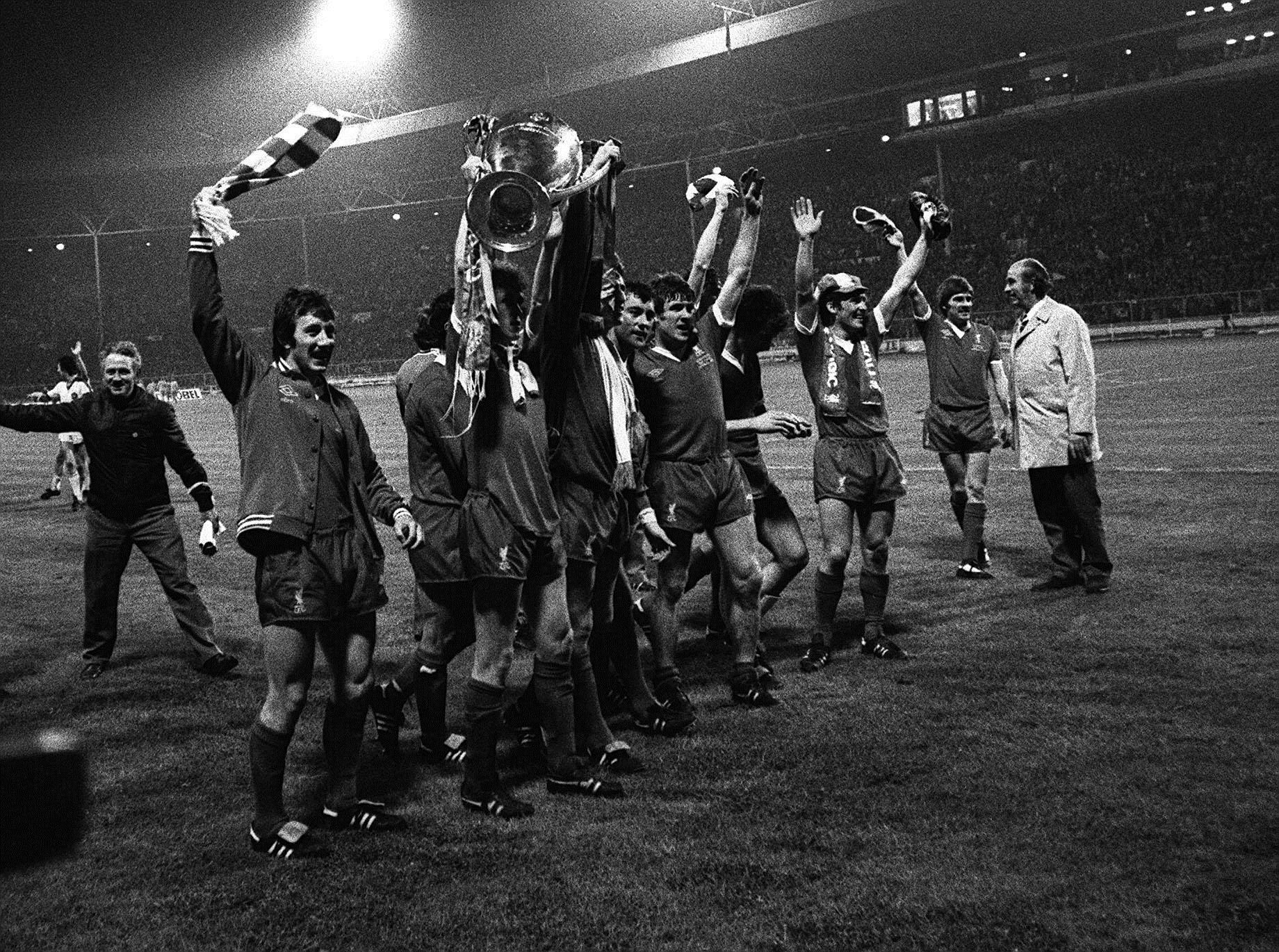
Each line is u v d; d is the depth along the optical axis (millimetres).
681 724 5027
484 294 3980
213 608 8344
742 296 6113
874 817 3936
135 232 57250
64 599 8859
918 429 17859
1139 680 5391
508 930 3230
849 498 6070
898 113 49594
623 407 4688
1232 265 39000
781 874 3514
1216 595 6918
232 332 3982
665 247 53156
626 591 5156
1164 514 9688
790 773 4438
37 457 23703
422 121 54562
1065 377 7270
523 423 4195
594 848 3809
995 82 47562
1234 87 43594
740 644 5500
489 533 4117
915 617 7047
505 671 4242
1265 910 3123
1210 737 4551
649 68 48750
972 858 3555
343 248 62312
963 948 3008
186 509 13781
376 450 19422
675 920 3246
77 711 5746
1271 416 16203
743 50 46344
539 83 51938
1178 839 3611
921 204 6477
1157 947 2961
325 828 4102
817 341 6246
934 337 8297
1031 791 4082
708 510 5355
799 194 53219
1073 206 44750
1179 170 43844
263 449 3938
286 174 4051
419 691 4836
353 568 4000
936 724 4934
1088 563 7312
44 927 3346
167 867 3762
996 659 5930
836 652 6363
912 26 44500
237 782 4656
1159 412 17797
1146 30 43875
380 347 53125
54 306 58719
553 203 4062
